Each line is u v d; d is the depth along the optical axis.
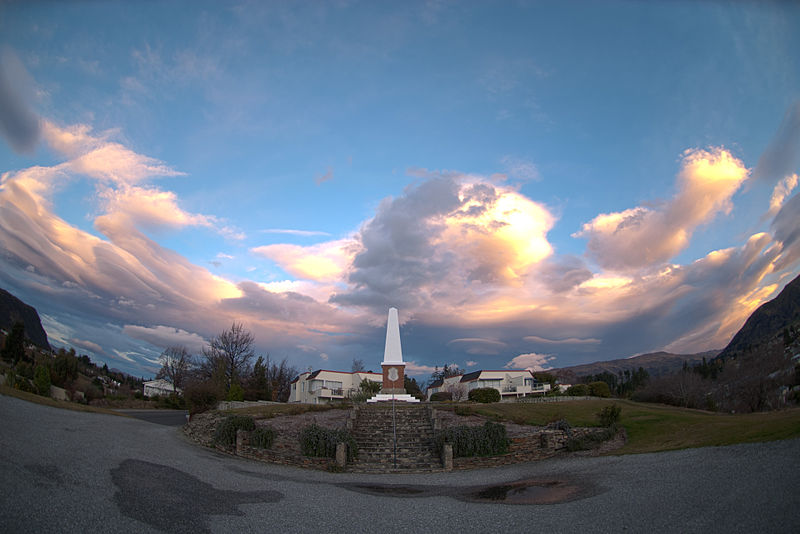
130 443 22.56
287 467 22.56
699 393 52.47
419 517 13.72
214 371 63.09
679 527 10.83
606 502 13.66
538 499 15.12
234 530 11.91
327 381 76.06
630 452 21.95
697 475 14.98
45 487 12.90
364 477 21.09
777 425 19.39
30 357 69.12
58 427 22.34
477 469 22.78
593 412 33.94
